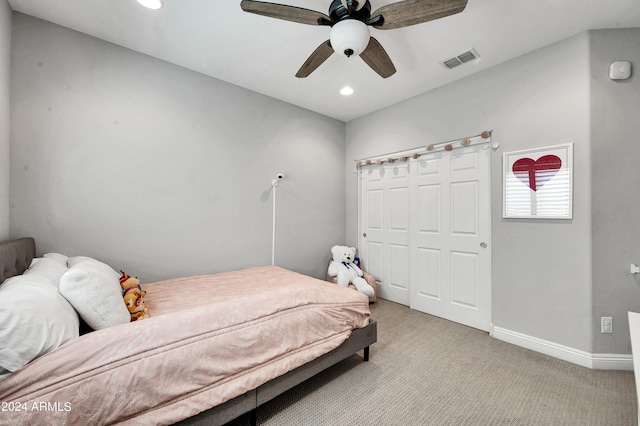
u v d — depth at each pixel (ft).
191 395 3.89
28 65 6.05
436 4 4.56
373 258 12.22
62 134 6.43
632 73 6.40
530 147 7.44
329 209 12.51
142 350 3.67
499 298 8.05
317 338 5.47
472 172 8.85
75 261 5.65
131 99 7.38
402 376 6.18
